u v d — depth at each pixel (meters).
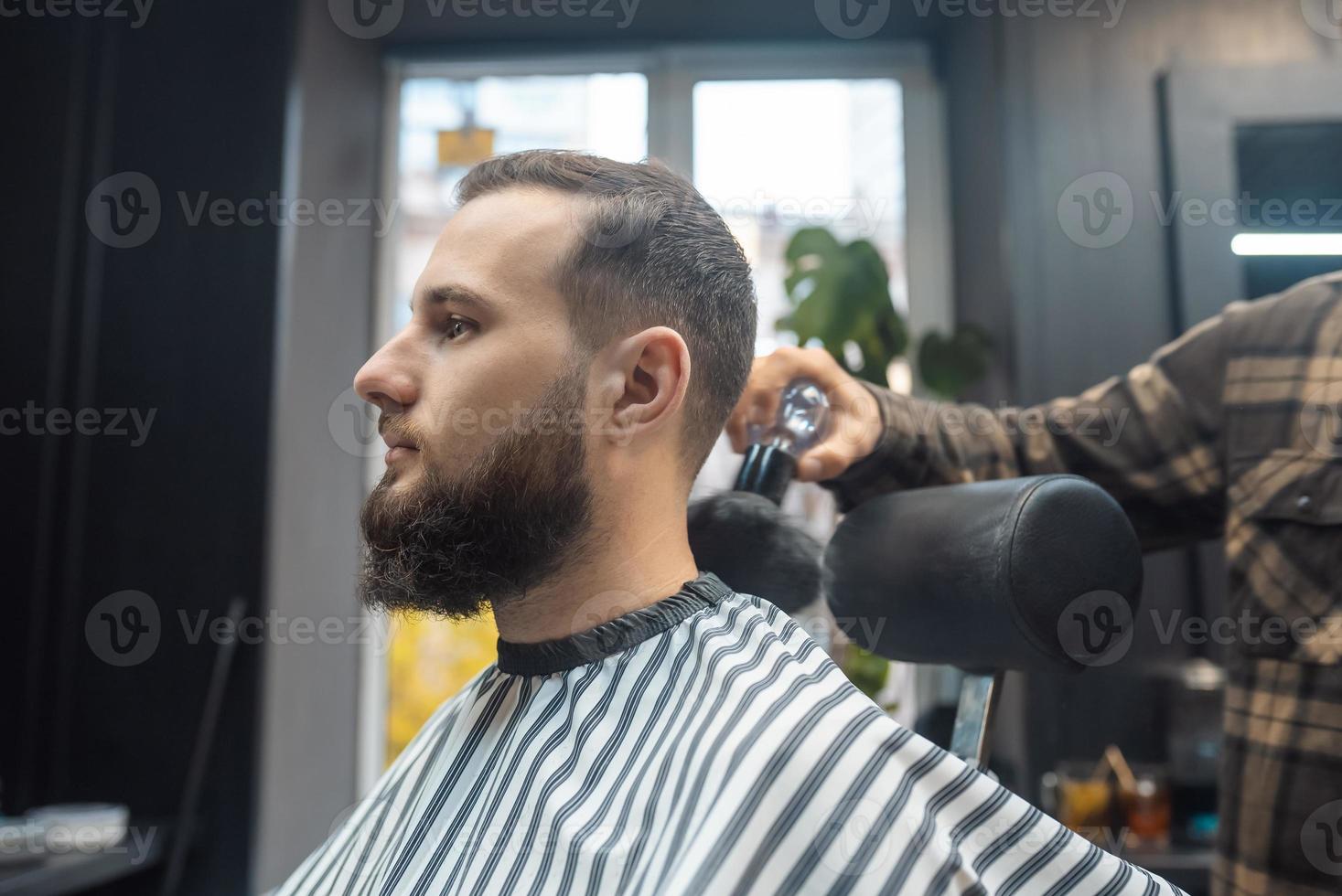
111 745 1.96
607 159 0.77
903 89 2.76
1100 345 2.11
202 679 1.97
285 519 2.07
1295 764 0.86
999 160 2.20
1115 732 1.94
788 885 0.53
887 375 2.32
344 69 2.45
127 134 2.15
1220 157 2.07
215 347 2.07
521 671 0.73
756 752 0.57
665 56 2.73
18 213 2.09
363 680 2.52
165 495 2.04
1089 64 2.18
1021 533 0.70
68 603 2.00
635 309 0.71
